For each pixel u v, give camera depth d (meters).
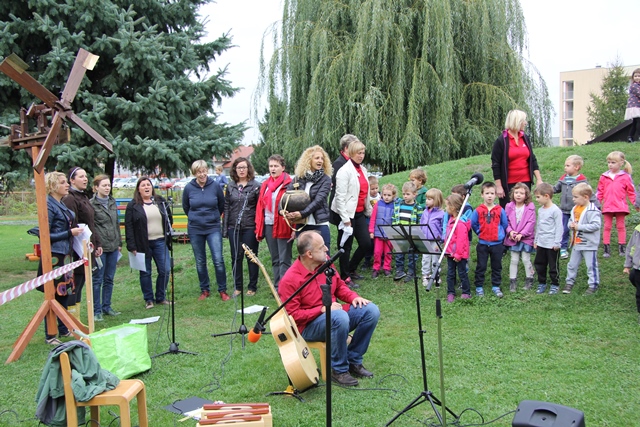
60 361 3.62
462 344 5.70
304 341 4.82
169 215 6.67
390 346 5.75
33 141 6.22
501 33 14.34
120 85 11.91
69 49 11.38
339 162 7.81
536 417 2.89
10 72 5.54
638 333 5.64
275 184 7.80
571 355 5.26
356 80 13.50
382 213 8.24
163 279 8.16
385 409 4.32
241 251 8.16
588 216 6.74
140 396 3.90
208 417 3.69
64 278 6.47
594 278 6.74
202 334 6.48
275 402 4.54
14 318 7.73
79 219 7.03
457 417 4.06
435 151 13.58
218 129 12.63
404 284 8.03
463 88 14.20
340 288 5.09
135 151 11.38
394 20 13.70
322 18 14.19
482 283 7.21
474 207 9.41
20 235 20.28
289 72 14.59
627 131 12.79
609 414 4.08
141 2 12.30
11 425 4.27
